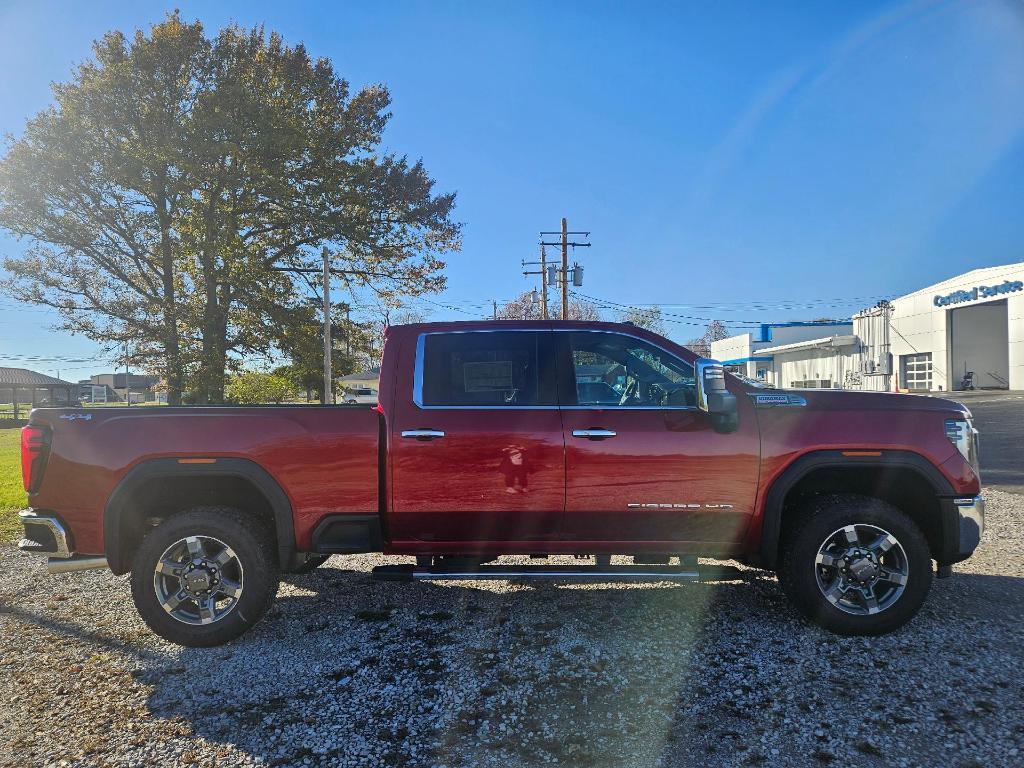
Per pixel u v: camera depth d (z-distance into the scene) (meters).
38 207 24.75
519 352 4.30
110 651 4.01
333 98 28.17
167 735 3.03
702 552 4.14
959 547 4.05
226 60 25.62
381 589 5.12
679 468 4.04
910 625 4.16
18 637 4.25
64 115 24.50
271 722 3.13
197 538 4.02
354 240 27.59
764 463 4.05
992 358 33.53
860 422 4.09
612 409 4.14
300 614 4.57
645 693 3.34
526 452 4.05
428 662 3.75
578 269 38.66
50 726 3.13
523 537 4.13
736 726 3.01
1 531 7.56
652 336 4.33
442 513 4.07
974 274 32.28
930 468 4.04
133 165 23.95
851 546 4.00
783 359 50.62
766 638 4.00
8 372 79.25
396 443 4.08
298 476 4.05
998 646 3.83
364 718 3.15
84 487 4.04
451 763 2.78
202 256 24.89
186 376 26.62
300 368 29.19
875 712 3.11
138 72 24.36
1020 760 2.72
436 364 4.27
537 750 2.86
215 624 3.97
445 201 29.58
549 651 3.87
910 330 36.47
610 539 4.12
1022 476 10.08
